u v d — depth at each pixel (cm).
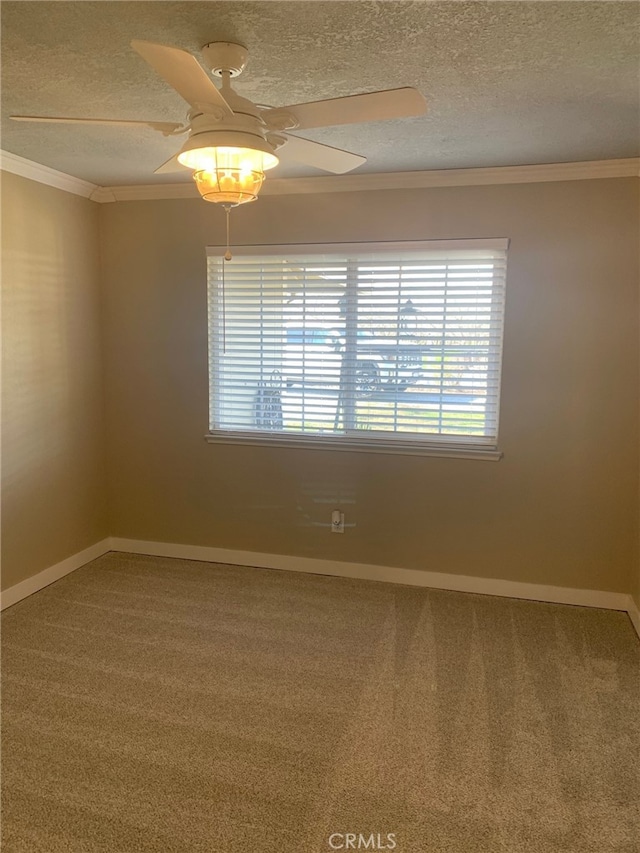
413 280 328
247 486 371
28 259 317
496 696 241
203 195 172
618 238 296
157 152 283
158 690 244
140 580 353
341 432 354
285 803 186
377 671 259
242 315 359
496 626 300
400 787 193
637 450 307
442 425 337
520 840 173
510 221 308
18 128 248
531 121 235
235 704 235
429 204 318
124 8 153
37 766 200
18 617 305
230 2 150
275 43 172
